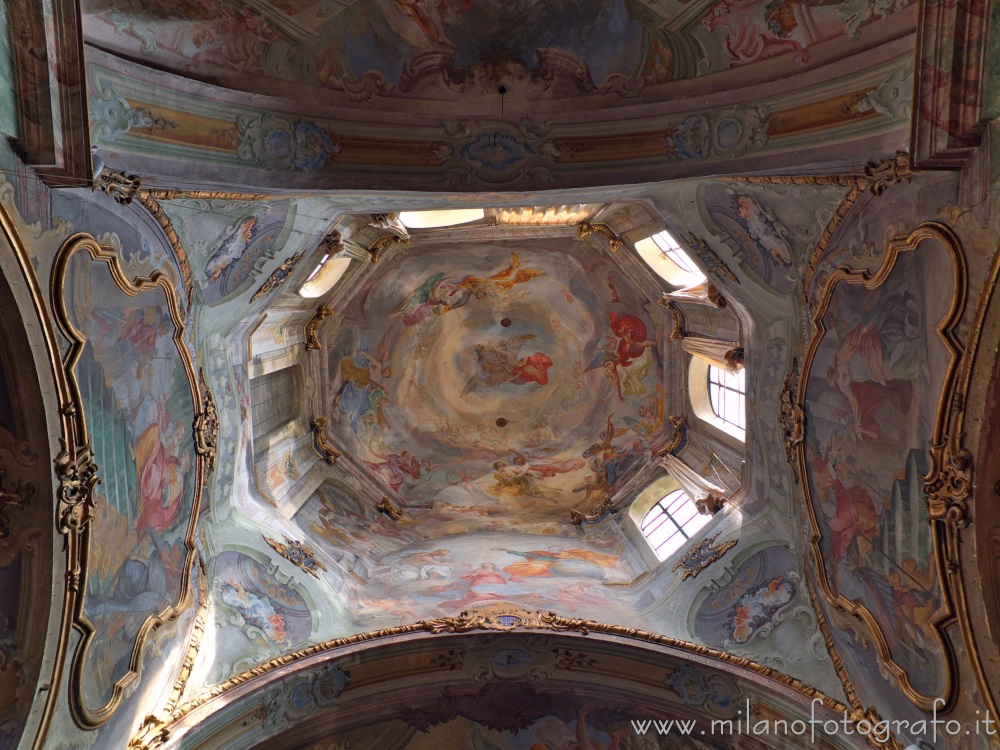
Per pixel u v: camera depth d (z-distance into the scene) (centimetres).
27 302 565
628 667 1023
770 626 996
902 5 614
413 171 822
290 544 1187
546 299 1786
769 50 718
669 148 794
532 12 779
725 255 970
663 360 1580
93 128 623
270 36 742
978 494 603
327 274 1467
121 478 753
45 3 540
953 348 593
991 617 618
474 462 1770
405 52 798
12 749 634
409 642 1038
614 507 1536
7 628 636
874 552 786
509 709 1050
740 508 1146
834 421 844
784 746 881
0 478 614
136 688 829
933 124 563
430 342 1828
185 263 865
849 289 762
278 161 772
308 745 974
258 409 1340
